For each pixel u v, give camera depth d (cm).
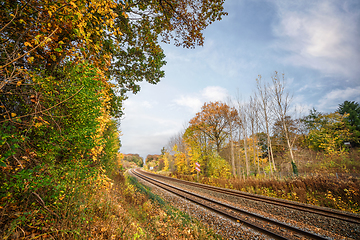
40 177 230
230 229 673
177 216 786
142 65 766
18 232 225
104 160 866
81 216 313
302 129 2933
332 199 977
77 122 298
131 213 608
